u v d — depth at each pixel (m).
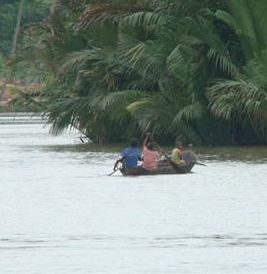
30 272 54.34
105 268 55.22
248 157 110.25
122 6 125.75
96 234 64.69
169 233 64.69
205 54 123.94
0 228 67.31
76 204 77.31
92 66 131.50
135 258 57.66
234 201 77.44
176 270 54.53
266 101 118.50
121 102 126.88
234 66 122.69
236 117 123.81
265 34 121.38
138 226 67.31
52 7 143.62
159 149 102.38
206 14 123.62
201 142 126.69
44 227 67.38
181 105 125.06
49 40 136.25
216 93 119.19
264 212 72.19
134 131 132.00
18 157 116.69
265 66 120.00
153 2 125.50
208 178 91.69
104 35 132.50
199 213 72.12
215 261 56.50
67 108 133.25
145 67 125.19
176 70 122.88
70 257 58.03
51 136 158.12
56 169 101.88
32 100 140.88
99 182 90.81
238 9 121.12
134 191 84.19
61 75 135.12
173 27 123.94
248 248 59.72
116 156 115.81
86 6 131.38
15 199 80.69
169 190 84.38
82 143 138.12
